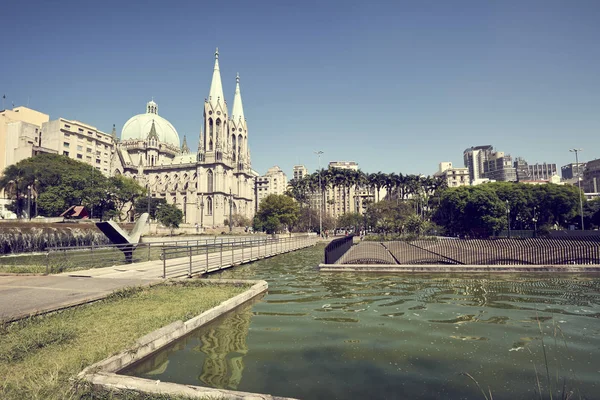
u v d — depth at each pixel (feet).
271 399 16.01
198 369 22.25
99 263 77.56
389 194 391.65
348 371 21.83
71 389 17.37
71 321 30.19
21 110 405.39
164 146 596.29
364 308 39.55
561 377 20.85
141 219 90.07
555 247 75.77
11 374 19.33
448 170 577.84
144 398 16.65
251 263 94.58
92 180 263.70
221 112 504.84
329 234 339.77
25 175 241.14
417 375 21.21
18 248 136.15
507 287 53.31
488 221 248.73
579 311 37.63
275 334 29.71
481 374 21.33
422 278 64.23
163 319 30.55
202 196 492.95
